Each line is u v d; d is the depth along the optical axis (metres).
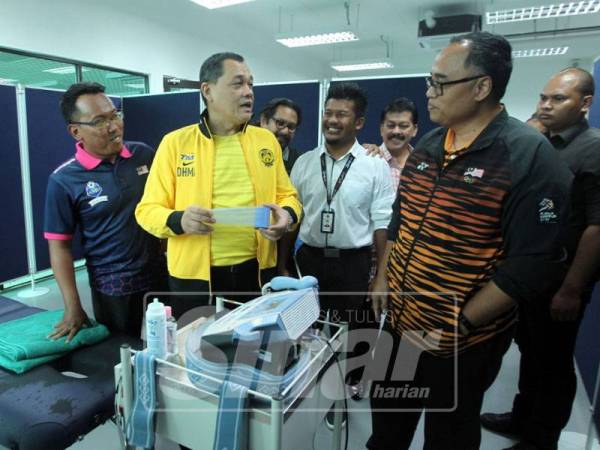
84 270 4.34
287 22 7.32
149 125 4.25
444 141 1.20
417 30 7.57
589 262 1.58
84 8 4.68
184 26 6.16
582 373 2.42
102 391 1.42
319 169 1.92
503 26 6.75
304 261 1.99
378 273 1.60
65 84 4.73
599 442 1.89
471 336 1.16
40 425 1.24
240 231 1.46
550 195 0.99
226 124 1.44
